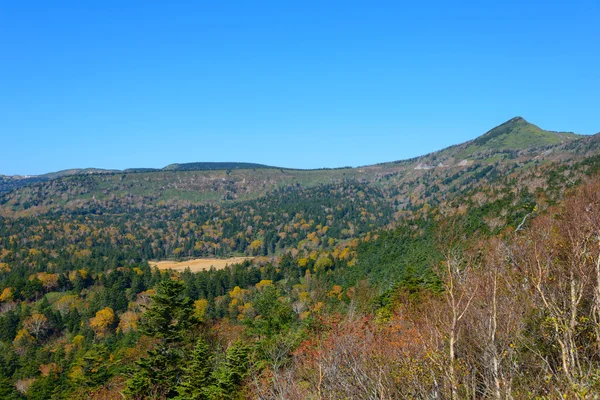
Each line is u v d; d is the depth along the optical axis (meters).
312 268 105.12
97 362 33.62
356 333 14.27
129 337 50.75
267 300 38.88
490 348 8.81
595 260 9.52
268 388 13.75
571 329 8.38
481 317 9.40
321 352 12.17
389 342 13.06
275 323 29.03
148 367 25.31
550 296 9.58
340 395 10.50
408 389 9.53
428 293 20.92
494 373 8.28
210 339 29.70
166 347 26.98
